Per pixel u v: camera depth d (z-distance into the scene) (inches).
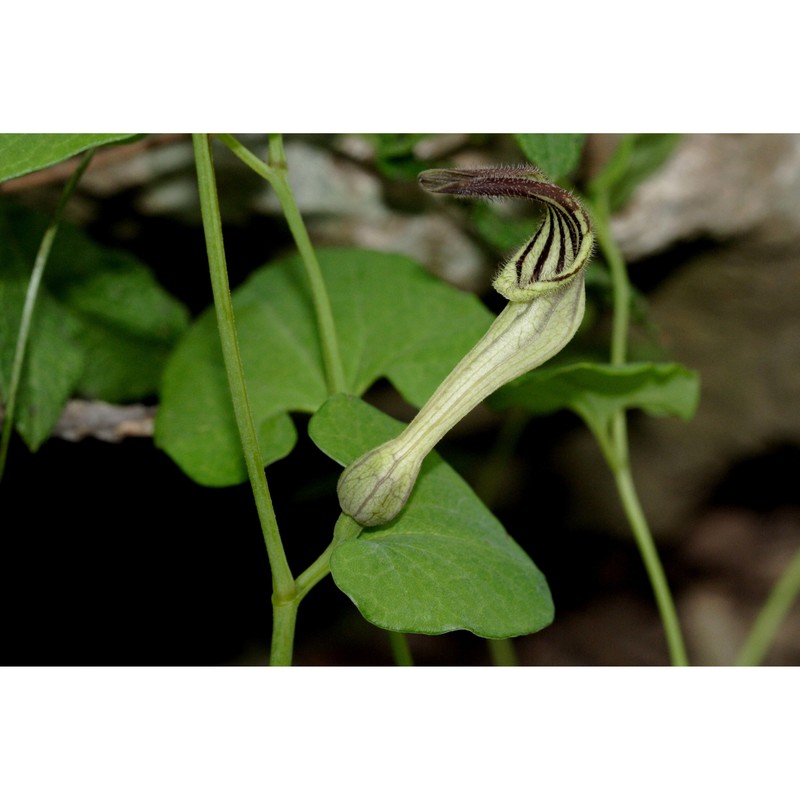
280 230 12.4
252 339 11.4
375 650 15.3
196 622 13.6
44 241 10.7
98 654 13.0
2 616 12.7
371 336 11.3
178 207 12.2
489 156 12.1
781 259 13.0
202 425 11.1
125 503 12.7
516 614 9.5
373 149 12.0
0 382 11.0
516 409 14.0
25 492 12.4
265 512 9.5
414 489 10.0
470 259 12.7
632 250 12.8
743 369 14.5
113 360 11.9
